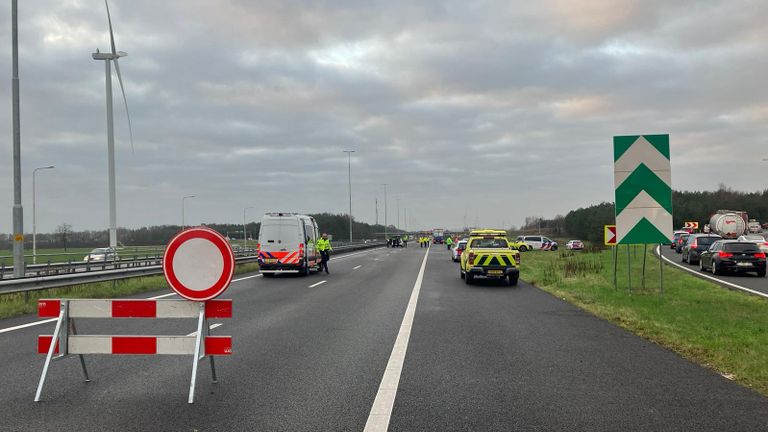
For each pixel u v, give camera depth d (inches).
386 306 564.4
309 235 1058.7
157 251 1596.9
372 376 274.2
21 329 428.8
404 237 3966.5
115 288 729.0
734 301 573.0
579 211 4542.3
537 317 485.1
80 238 2554.1
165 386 256.8
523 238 2610.7
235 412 217.2
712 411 217.2
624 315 475.5
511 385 256.4
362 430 196.5
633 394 241.3
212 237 251.0
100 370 289.1
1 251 2170.3
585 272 982.4
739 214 2161.7
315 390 248.7
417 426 200.4
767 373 272.2
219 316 254.7
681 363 302.4
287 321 461.1
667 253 1845.5
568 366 295.1
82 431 195.6
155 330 415.5
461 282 875.4
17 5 776.3
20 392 246.8
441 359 312.8
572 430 196.1
